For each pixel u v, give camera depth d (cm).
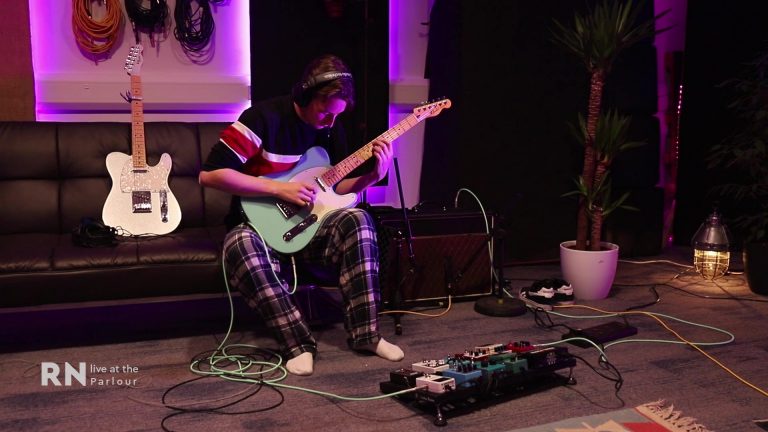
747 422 210
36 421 207
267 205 260
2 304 245
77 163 313
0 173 303
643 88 425
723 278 389
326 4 380
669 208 483
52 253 255
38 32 354
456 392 208
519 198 330
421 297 328
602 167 348
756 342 282
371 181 275
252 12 373
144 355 265
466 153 394
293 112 265
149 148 320
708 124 452
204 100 378
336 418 210
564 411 215
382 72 393
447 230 329
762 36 432
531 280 383
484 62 391
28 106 348
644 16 422
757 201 427
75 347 274
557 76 407
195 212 322
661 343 279
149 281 258
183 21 369
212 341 282
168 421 207
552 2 401
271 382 235
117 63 367
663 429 203
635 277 391
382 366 253
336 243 264
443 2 404
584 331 283
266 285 251
